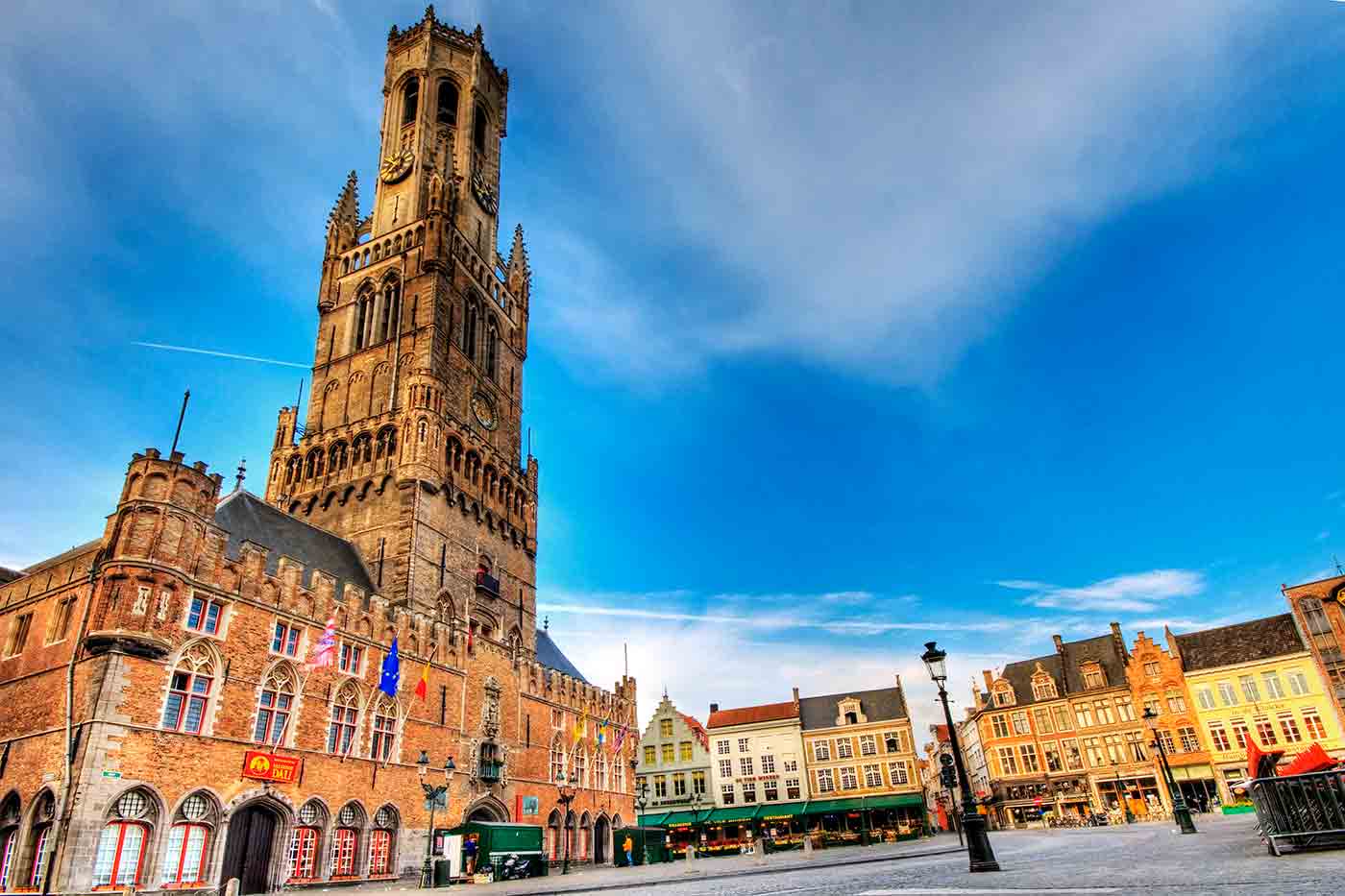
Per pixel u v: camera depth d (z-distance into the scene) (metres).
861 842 65.25
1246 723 75.44
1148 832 39.22
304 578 44.47
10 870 29.20
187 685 33.22
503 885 36.38
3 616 36.56
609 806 68.12
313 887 36.38
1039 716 87.44
